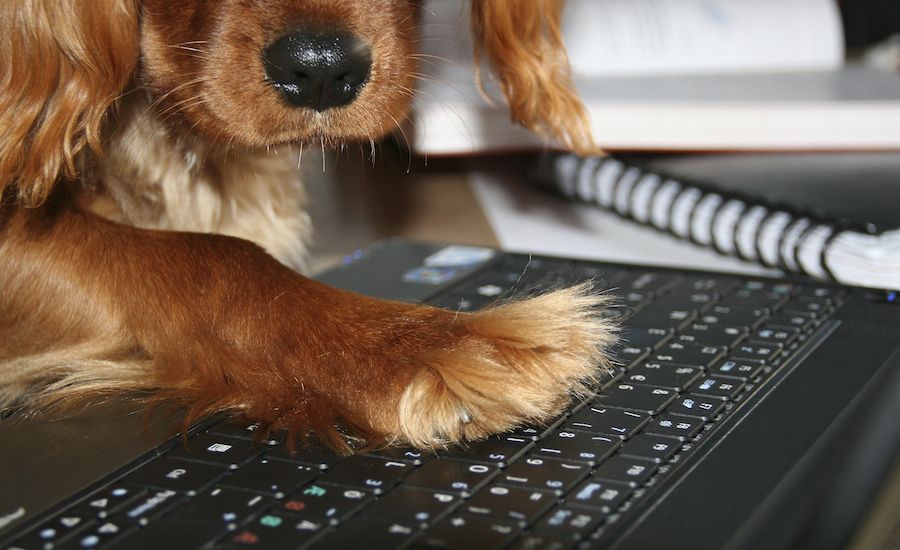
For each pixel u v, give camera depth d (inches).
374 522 20.7
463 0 45.8
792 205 42.3
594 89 51.3
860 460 23.8
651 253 46.0
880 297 33.3
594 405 26.1
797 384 27.2
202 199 40.6
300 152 38.5
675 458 23.4
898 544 24.6
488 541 19.9
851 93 50.1
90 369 30.7
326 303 29.7
